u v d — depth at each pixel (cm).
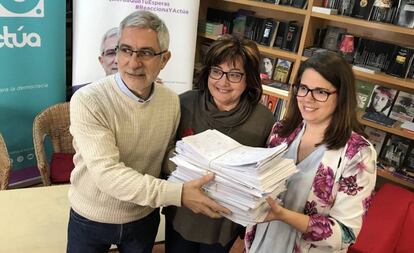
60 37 285
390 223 199
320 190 117
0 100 270
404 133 270
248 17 333
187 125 143
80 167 128
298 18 326
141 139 128
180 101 146
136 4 290
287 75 329
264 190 101
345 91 111
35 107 289
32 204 179
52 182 236
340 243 113
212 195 112
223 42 133
